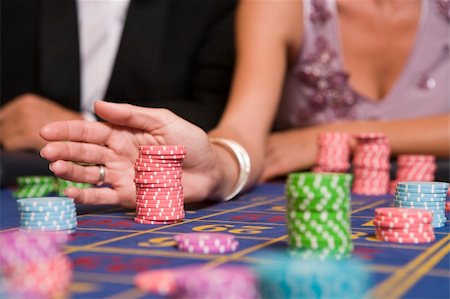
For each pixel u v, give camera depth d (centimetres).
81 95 167
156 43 164
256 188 113
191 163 88
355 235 75
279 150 129
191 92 168
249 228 79
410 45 137
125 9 172
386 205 96
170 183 81
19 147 147
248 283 55
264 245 70
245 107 113
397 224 72
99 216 86
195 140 86
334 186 67
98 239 73
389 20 135
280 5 126
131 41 164
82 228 78
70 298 56
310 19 134
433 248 69
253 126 111
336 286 58
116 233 76
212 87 163
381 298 56
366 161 109
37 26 169
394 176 123
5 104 171
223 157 96
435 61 139
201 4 167
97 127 84
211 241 68
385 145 110
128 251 68
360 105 141
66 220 77
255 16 125
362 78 140
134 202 86
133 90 165
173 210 81
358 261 65
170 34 167
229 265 63
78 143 84
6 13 173
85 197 85
